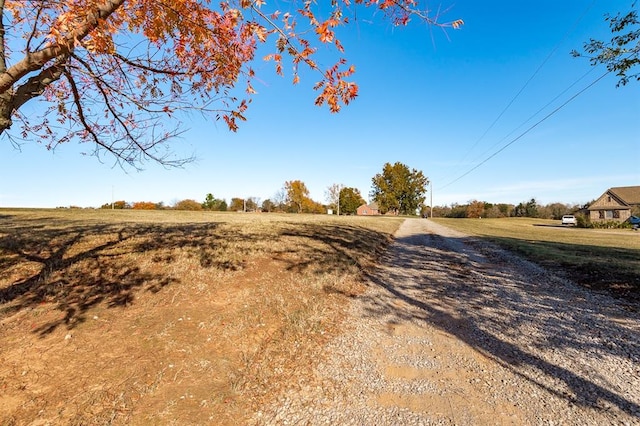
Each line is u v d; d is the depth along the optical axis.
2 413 2.81
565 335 4.67
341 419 2.88
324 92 3.11
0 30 2.70
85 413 2.87
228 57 3.67
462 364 3.87
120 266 6.50
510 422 2.82
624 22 6.03
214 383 3.41
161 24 3.15
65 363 3.54
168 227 13.09
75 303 4.88
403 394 3.25
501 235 22.23
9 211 22.72
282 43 2.93
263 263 8.09
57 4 2.57
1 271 5.68
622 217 48.62
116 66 3.89
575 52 6.76
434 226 33.78
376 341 4.52
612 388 3.31
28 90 3.22
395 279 8.30
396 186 79.44
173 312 4.93
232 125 4.25
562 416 2.89
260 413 2.98
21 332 4.03
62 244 7.75
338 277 7.72
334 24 2.55
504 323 5.20
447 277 8.59
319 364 3.85
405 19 2.69
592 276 8.09
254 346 4.20
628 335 4.61
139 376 3.43
